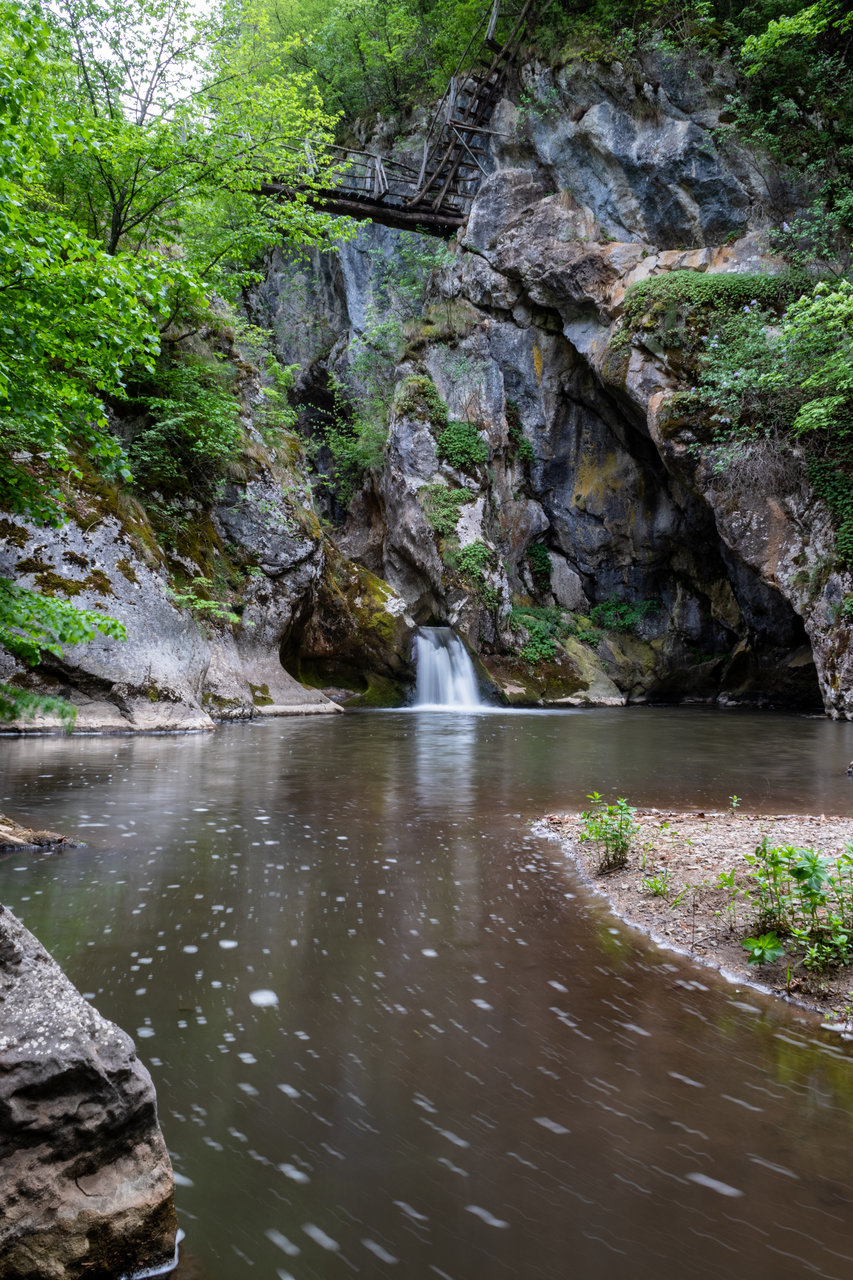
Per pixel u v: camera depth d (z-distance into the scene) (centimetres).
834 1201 205
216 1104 248
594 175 2412
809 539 1864
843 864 393
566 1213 200
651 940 404
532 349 2628
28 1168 172
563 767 999
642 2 2375
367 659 2147
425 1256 184
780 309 2005
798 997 336
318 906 448
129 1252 179
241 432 1825
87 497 1407
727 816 661
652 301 2111
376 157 2634
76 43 1541
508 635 2473
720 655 2567
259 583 1820
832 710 1820
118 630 558
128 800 740
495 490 2620
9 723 1248
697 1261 183
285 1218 196
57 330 548
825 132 2145
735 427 1925
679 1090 261
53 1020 188
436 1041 293
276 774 916
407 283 2920
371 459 2812
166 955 371
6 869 506
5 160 516
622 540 2670
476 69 2723
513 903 459
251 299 3331
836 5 2033
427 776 917
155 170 1562
